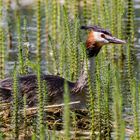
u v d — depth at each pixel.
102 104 16.06
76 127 16.56
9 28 23.45
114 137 15.95
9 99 17.45
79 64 19.00
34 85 17.70
